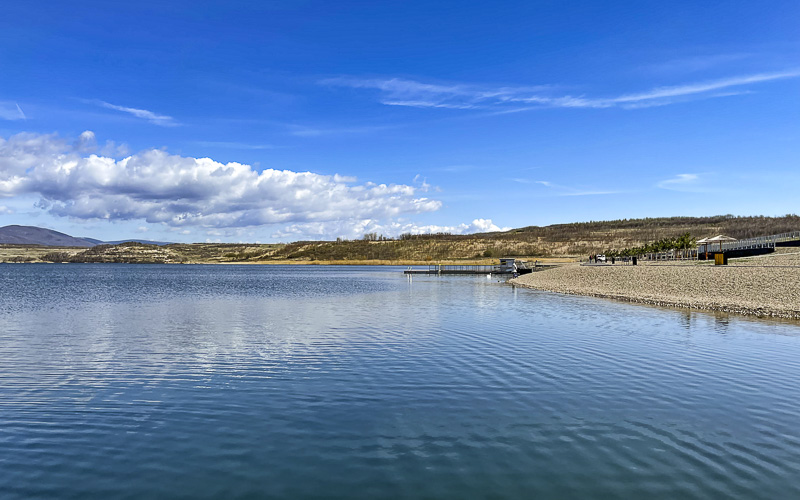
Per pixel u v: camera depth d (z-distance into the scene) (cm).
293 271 15950
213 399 1438
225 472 966
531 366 1800
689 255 9881
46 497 873
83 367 1850
